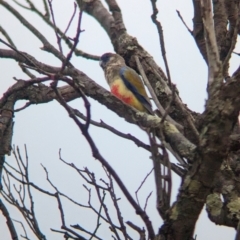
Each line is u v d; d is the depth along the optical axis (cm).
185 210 524
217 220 637
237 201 633
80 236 616
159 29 584
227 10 811
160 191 500
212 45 595
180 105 596
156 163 498
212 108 519
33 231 650
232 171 657
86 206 680
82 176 661
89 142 482
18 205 673
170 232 528
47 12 698
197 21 834
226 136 512
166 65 578
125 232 589
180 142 639
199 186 521
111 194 630
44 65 872
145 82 694
